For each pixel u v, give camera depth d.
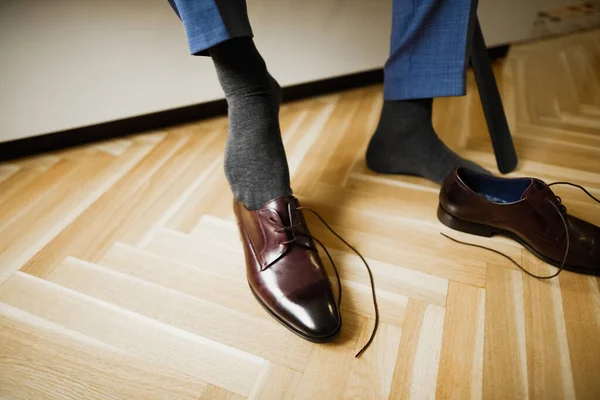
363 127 1.20
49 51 0.97
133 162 1.06
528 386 0.54
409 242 0.78
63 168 1.04
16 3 0.88
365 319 0.63
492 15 1.58
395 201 0.89
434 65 0.77
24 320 0.64
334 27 1.28
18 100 1.00
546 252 0.69
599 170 0.96
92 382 0.55
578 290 0.66
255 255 0.66
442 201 0.81
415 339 0.60
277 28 1.19
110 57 1.04
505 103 1.30
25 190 0.96
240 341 0.61
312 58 1.31
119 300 0.67
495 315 0.63
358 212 0.86
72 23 0.95
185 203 0.90
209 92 1.24
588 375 0.55
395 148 0.92
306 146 1.11
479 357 0.57
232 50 0.61
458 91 0.77
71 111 1.08
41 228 0.84
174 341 0.61
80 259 0.76
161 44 1.08
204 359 0.58
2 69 0.95
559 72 1.53
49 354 0.59
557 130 1.13
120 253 0.77
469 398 0.53
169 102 1.20
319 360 0.58
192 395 0.54
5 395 0.54
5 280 0.72
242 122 0.67
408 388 0.54
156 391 0.54
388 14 1.33
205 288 0.70
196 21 0.53
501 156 0.90
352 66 1.40
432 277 0.70
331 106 1.33
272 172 0.69
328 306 0.58
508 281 0.69
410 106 0.86
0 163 1.07
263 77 0.66
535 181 0.68
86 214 0.88
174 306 0.66
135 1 0.99
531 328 0.61
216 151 1.11
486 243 0.76
